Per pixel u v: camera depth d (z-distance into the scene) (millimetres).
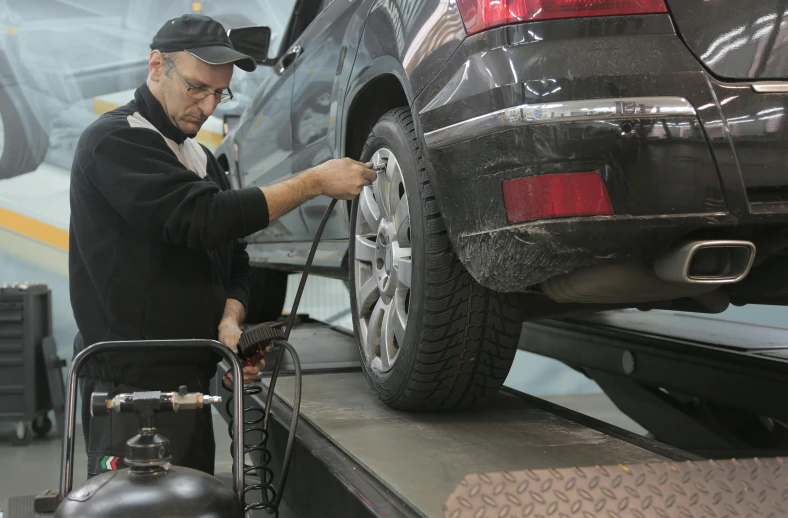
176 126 1521
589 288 1165
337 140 1919
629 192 1052
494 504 875
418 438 1362
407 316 1452
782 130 1072
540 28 1094
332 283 5625
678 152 1047
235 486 1035
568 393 5199
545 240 1080
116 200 1370
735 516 890
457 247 1262
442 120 1216
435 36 1275
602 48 1068
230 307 1674
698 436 2197
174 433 1444
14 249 5117
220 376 2242
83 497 909
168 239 1380
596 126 1039
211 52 1424
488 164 1132
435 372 1431
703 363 1978
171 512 879
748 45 1082
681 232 1071
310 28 2367
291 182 1419
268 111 2871
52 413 4871
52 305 4914
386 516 943
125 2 5188
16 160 5094
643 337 2217
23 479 3496
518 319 1405
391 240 1549
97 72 5176
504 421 1503
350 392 1844
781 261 1306
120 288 1431
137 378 1443
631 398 2426
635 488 909
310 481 1312
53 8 5117
